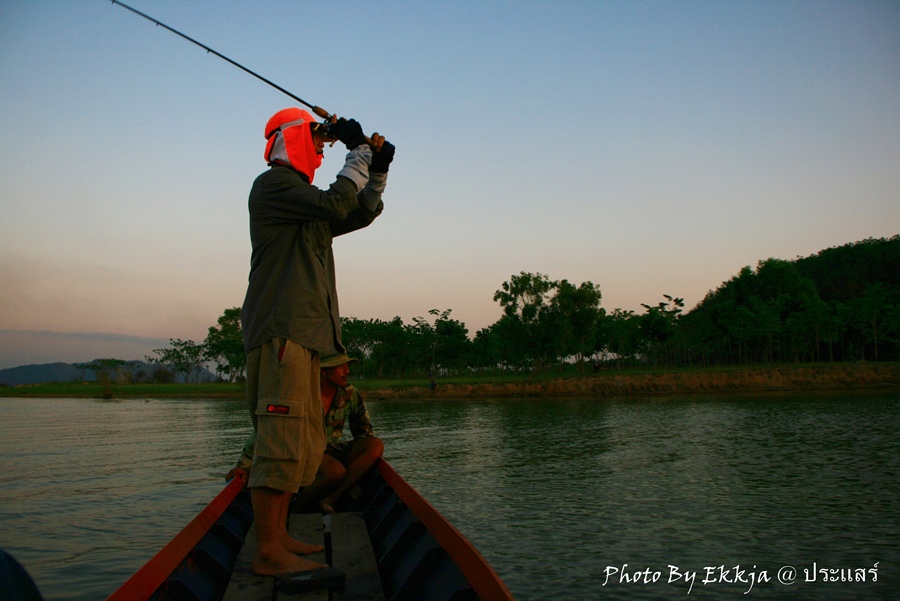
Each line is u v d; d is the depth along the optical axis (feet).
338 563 8.89
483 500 36.42
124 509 34.58
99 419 113.19
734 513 32.60
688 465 48.42
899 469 44.68
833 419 84.74
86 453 60.44
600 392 189.37
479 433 76.23
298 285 7.94
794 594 21.40
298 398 7.80
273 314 7.86
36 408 160.66
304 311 7.91
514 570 24.03
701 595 21.40
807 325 264.52
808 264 517.55
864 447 56.44
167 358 402.11
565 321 230.27
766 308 277.03
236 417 115.34
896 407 104.22
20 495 38.81
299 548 8.86
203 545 9.95
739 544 27.07
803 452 54.08
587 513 32.99
